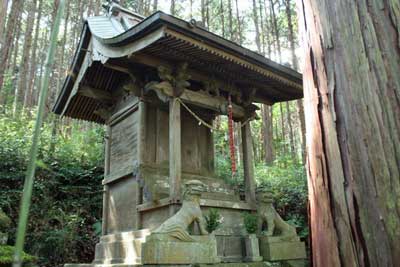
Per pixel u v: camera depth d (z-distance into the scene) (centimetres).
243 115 810
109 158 837
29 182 121
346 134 180
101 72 806
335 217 179
